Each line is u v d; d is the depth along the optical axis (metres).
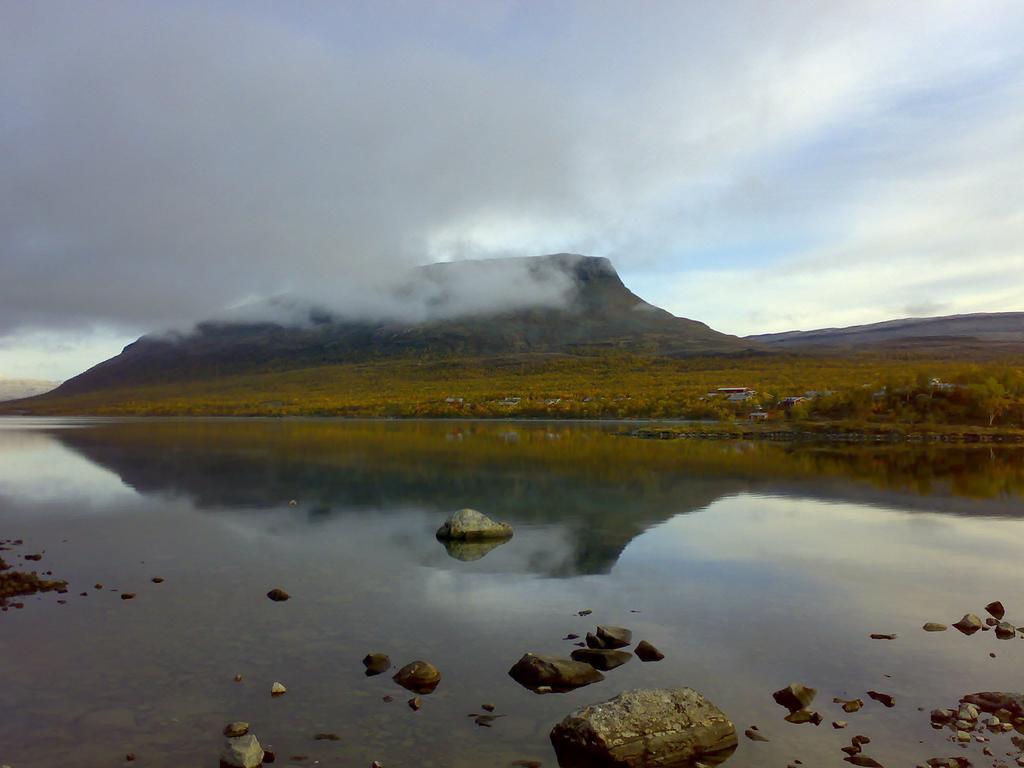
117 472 48.38
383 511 31.84
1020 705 11.46
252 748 9.97
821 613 16.95
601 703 10.89
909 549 24.03
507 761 10.03
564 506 33.38
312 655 14.05
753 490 39.19
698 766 9.91
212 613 16.75
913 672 13.27
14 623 15.85
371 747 10.38
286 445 74.75
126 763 9.88
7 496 36.72
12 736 10.66
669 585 19.44
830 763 9.94
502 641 14.94
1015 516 30.72
